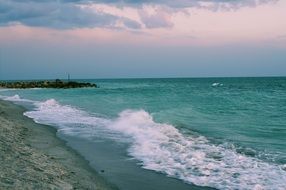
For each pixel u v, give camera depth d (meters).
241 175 10.20
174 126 19.41
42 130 18.19
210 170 10.77
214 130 18.06
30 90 79.75
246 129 18.38
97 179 9.93
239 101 37.56
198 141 15.05
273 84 109.38
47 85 96.38
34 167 9.73
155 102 36.62
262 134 16.81
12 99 45.88
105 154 13.12
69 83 98.00
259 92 58.56
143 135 16.77
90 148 14.18
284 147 13.75
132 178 10.16
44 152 12.68
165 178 10.13
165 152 13.19
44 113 27.06
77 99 43.72
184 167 11.17
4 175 8.47
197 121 21.59
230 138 15.76
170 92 59.66
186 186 9.43
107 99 42.75
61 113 27.08
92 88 89.69
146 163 11.77
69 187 8.53
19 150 11.64
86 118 23.73
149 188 9.33
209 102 36.19
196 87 87.44
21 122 20.78
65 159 12.05
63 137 16.64
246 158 12.03
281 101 37.31
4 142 12.53
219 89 73.56
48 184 8.38
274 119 22.50
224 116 24.20
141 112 24.89
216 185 9.44
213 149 13.46
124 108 30.28
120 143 15.12
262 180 9.71
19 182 8.12
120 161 12.08
